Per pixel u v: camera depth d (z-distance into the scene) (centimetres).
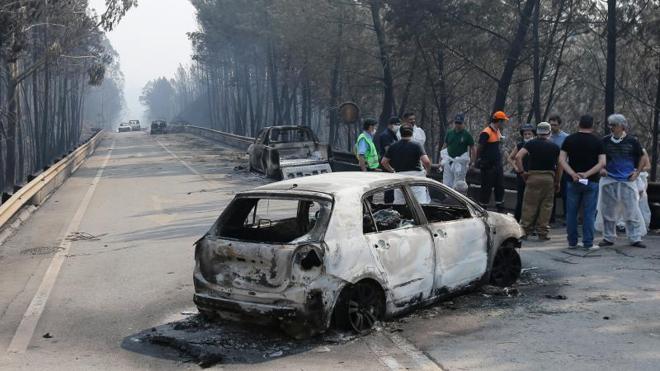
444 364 521
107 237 1216
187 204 1638
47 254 1070
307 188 625
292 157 2092
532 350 545
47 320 706
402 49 2872
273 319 563
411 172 1052
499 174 1180
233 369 531
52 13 3853
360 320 598
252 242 587
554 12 2712
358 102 4047
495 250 743
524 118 3581
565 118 3678
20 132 6131
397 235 633
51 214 1537
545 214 1026
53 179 2095
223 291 595
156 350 597
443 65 3170
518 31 2517
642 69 2844
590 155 929
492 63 3011
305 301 555
